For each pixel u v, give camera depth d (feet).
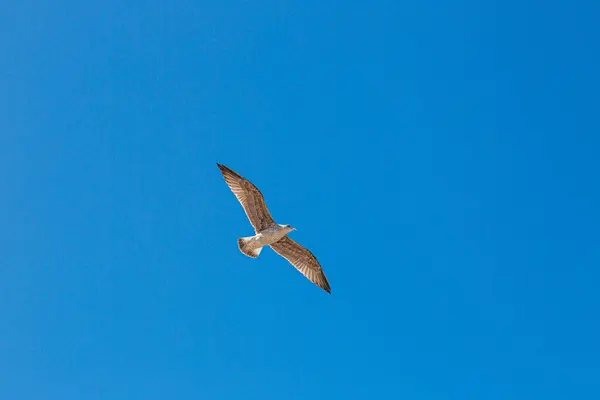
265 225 71.36
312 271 78.28
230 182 70.74
